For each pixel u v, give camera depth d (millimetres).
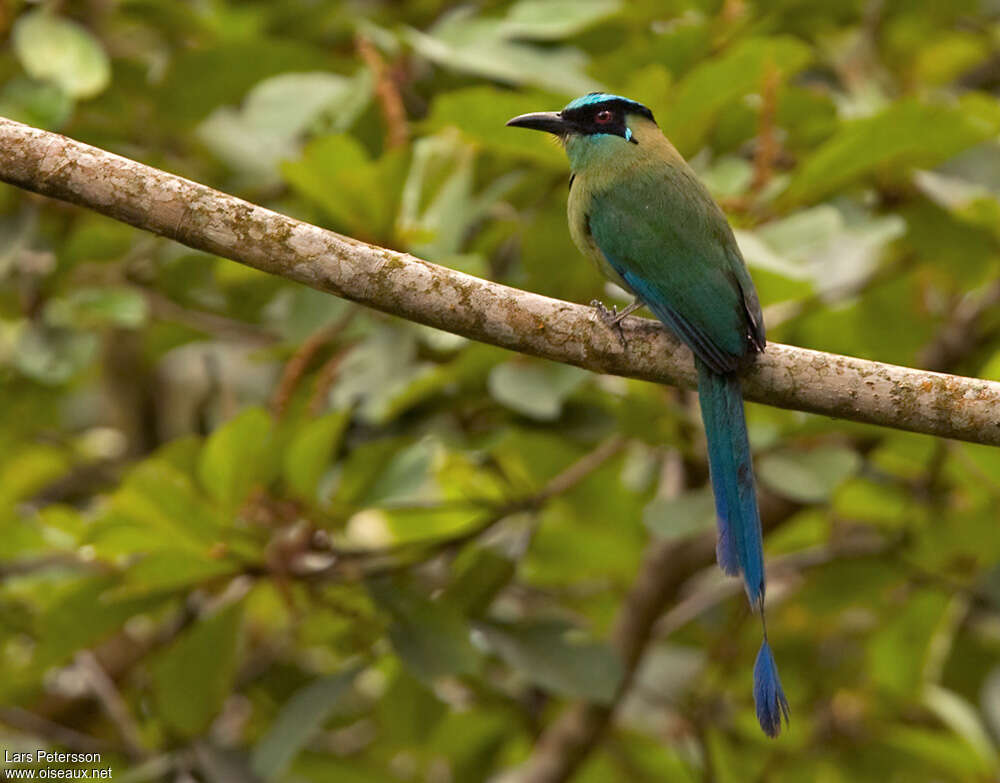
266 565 9062
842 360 7855
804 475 9508
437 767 13250
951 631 11195
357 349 9867
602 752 11820
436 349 9945
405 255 7691
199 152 11617
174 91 10914
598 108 9438
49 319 10617
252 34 11883
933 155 9719
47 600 9992
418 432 9758
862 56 12484
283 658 11633
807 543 11992
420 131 10133
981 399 7441
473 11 11484
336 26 11953
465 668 9000
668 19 11109
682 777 11484
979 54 12867
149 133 11602
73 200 7559
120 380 13367
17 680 10375
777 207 9766
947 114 9172
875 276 10914
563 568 11367
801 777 11594
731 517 8070
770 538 11953
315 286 7648
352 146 8844
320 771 10609
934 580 10883
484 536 10383
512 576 9812
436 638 9117
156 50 12766
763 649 7953
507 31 10188
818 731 11781
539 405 9109
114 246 10773
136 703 11430
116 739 11766
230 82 10977
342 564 9406
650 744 11516
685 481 10828
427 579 10320
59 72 10000
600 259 9211
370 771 10609
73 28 10234
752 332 8305
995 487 9578
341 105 10398
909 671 10992
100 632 9227
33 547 10008
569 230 9938
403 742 10836
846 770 11469
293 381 9562
